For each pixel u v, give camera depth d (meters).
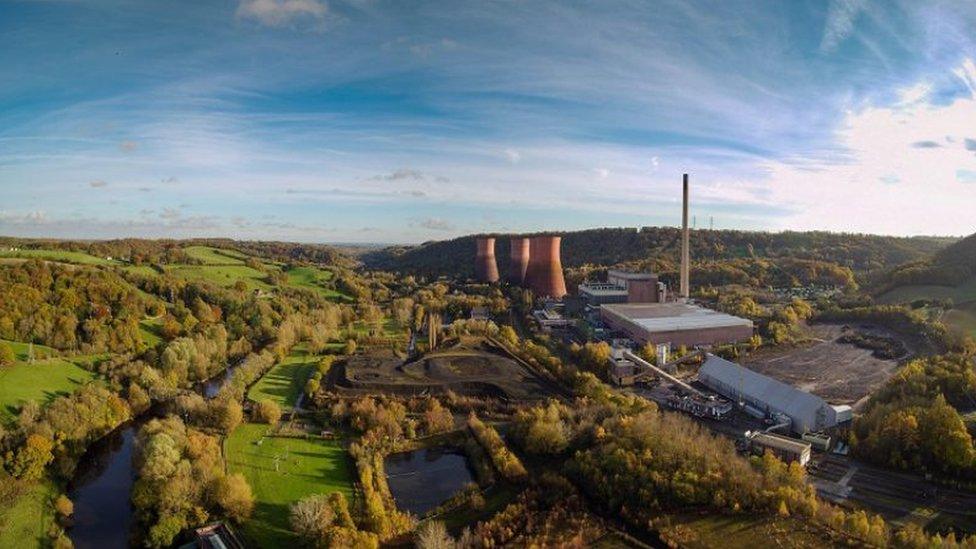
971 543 66.81
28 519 82.19
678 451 90.44
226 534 78.38
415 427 116.62
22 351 128.38
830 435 109.50
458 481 98.50
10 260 174.62
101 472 102.56
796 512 79.44
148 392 130.88
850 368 164.50
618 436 98.88
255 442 110.00
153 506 81.88
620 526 81.31
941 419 94.00
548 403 124.44
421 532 77.69
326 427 118.38
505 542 77.31
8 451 89.94
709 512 81.19
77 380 125.19
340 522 78.00
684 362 175.00
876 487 89.38
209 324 181.62
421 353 172.62
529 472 97.62
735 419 124.62
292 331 188.50
